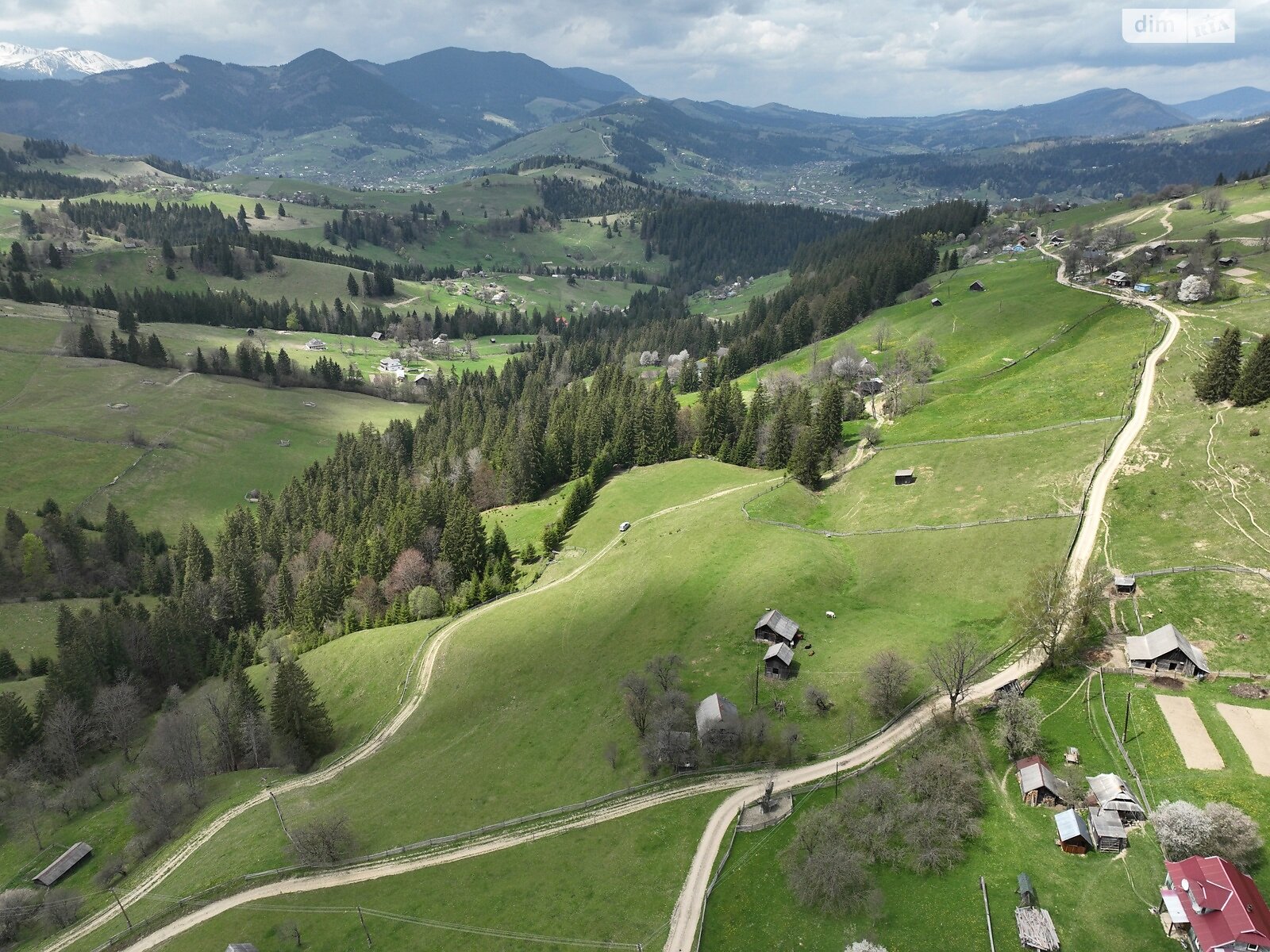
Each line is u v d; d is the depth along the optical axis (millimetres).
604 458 184375
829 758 81188
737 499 147000
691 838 74500
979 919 59375
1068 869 61875
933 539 117312
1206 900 53469
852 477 146500
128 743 123812
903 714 85062
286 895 79312
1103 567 98562
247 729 117188
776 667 95375
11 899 88750
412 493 180000
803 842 68438
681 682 98938
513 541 165250
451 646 127750
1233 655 79875
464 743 102438
